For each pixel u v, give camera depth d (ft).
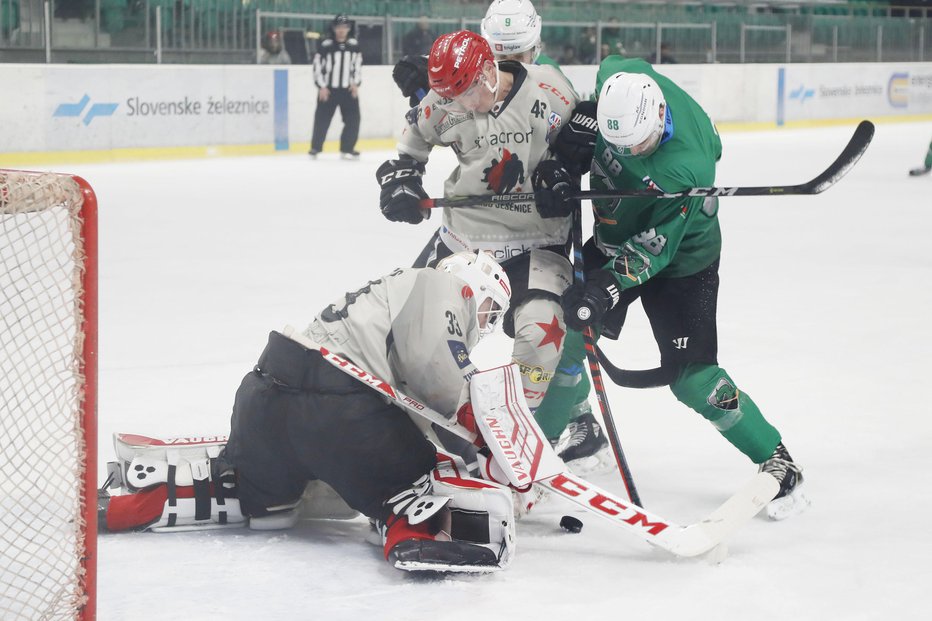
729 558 14.49
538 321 16.72
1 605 12.09
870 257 41.47
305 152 80.94
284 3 81.56
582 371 18.61
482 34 18.16
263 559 14.26
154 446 15.97
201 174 66.85
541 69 17.52
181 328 29.12
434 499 13.85
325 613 12.55
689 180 16.01
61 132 67.67
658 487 17.69
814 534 15.49
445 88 16.19
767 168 71.05
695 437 20.43
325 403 14.11
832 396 22.89
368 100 83.25
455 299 14.65
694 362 17.01
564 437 19.99
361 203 56.44
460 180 17.67
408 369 14.57
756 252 42.86
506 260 17.67
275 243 44.14
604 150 17.08
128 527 15.14
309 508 15.92
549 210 16.58
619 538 15.37
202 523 15.31
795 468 16.40
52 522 14.35
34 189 11.29
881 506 16.63
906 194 61.62
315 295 33.86
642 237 16.25
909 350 26.99
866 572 14.01
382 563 14.21
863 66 112.57
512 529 13.93
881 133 102.01
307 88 80.38
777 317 30.94
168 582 13.42
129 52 75.05
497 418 14.57
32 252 30.66
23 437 16.26
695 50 103.96
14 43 70.33
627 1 98.84
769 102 105.40
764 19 107.65
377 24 85.97
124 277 36.63
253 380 14.79
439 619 12.41
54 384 19.31
